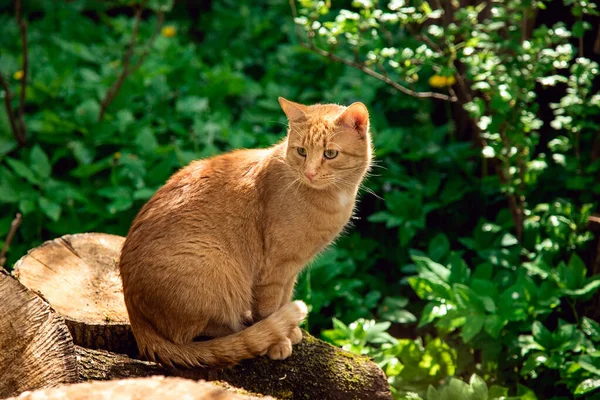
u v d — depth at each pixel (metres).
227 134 5.77
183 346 3.04
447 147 5.53
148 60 6.69
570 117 4.62
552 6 5.14
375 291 4.85
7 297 2.70
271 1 7.83
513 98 4.23
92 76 6.35
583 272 4.18
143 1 5.90
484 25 4.85
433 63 4.83
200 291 3.07
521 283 4.16
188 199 3.21
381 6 6.44
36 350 2.62
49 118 5.66
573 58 5.16
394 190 5.36
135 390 2.25
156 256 3.05
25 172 5.21
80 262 3.62
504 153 4.56
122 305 3.40
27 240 5.22
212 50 7.48
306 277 4.55
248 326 3.47
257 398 2.36
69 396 2.21
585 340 3.98
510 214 4.97
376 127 5.78
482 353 4.25
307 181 3.28
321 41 6.38
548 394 4.24
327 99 6.05
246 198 3.30
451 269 4.41
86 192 5.43
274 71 6.66
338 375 3.15
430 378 4.08
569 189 5.13
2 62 6.63
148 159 5.47
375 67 6.21
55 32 7.62
